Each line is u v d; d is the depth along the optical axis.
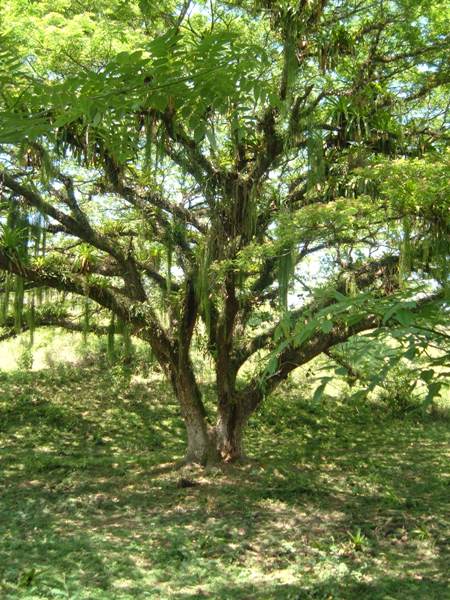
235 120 3.62
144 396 14.52
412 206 5.14
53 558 5.56
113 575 5.18
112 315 9.76
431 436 12.47
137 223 9.43
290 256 6.62
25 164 7.11
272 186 8.74
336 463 10.22
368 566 5.52
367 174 5.38
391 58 7.45
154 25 7.30
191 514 7.20
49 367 16.14
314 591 4.90
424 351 1.99
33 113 2.62
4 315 8.77
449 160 5.18
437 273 5.13
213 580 5.14
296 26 6.62
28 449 10.88
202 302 8.38
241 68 2.67
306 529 6.59
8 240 7.89
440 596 4.88
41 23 6.09
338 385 14.91
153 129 5.70
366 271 7.76
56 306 10.62
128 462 10.04
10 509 7.31
